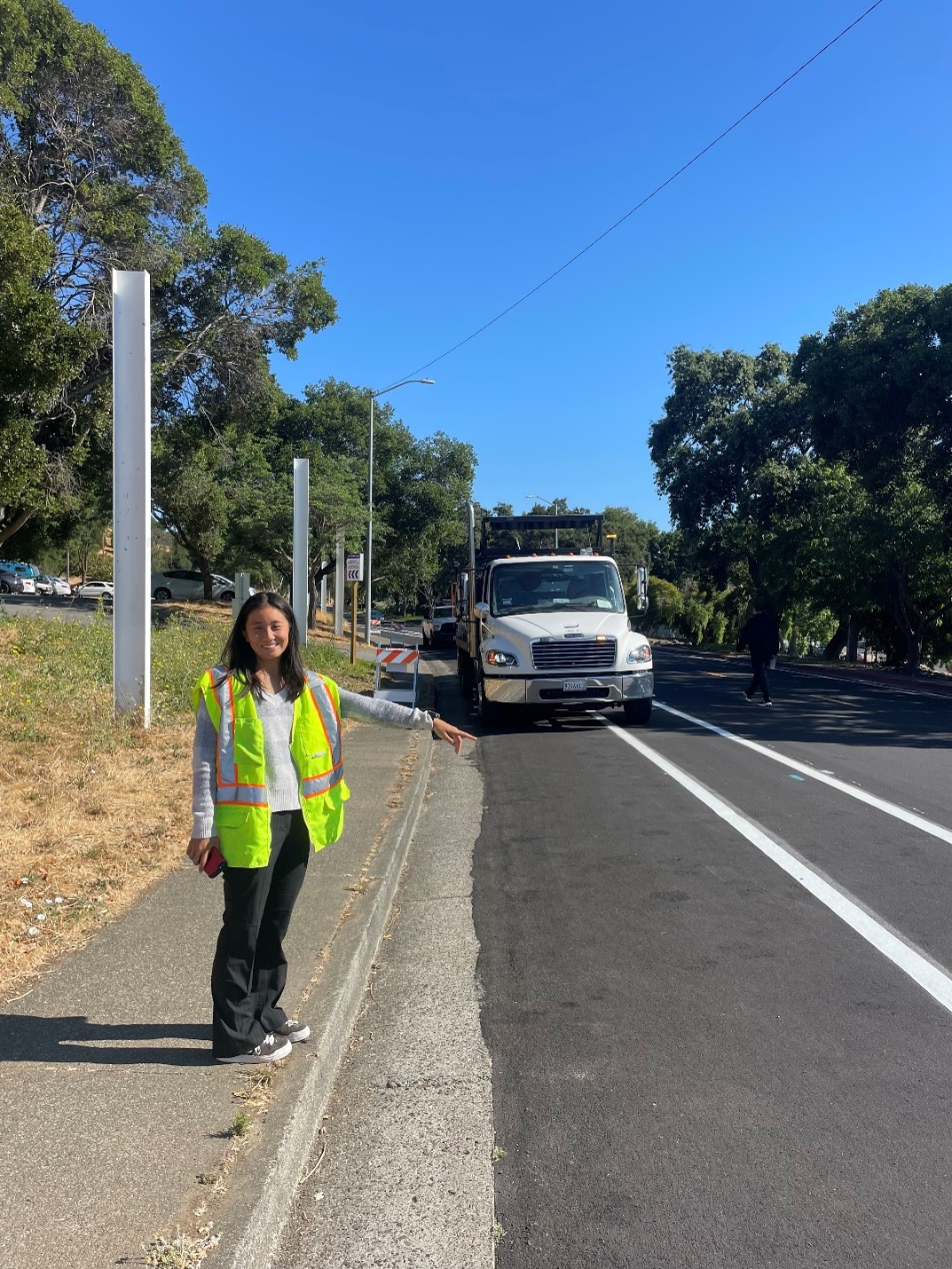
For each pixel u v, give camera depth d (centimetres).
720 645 5084
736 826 791
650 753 1162
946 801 885
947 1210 301
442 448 5362
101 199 2277
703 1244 287
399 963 511
